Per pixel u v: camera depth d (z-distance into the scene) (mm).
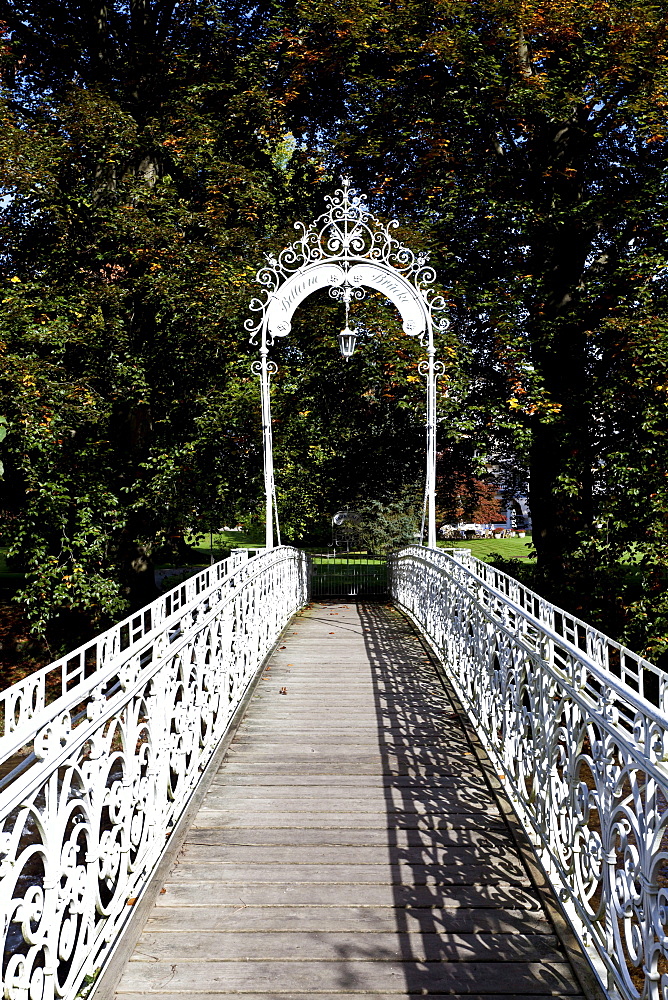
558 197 14242
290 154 18953
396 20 14281
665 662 12805
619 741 2910
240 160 14656
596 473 13414
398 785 5547
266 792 5422
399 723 6984
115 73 14664
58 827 2770
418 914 3848
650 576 12508
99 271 13211
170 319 12531
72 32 14727
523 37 14375
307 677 8789
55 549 12945
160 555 15875
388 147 14742
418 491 22141
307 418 16031
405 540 24469
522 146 15148
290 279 10594
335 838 4707
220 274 12742
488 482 16688
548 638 4234
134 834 3918
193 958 3463
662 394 12062
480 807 5168
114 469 13258
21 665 14820
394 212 16016
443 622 9242
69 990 2877
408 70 14352
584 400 13367
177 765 4801
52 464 11617
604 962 3131
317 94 15812
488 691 6195
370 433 16969
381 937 3643
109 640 3686
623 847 2865
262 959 3459
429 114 14602
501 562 16562
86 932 3193
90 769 3213
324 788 5492
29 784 2463
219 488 14117
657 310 12836
